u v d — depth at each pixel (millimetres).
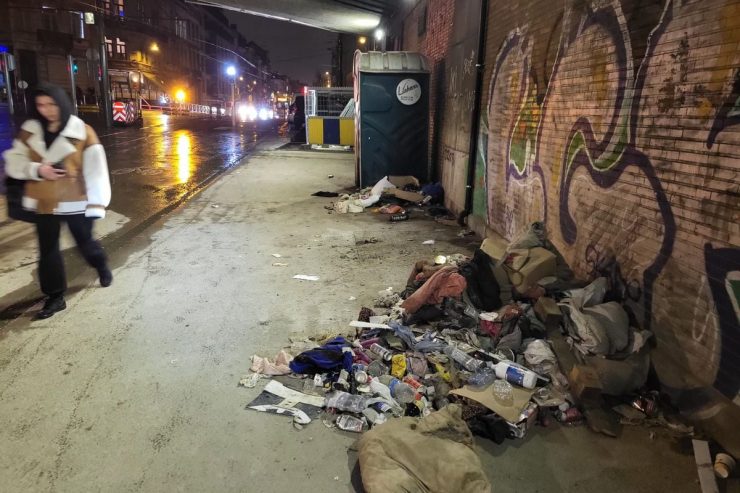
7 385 3299
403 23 14414
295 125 23031
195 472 2615
